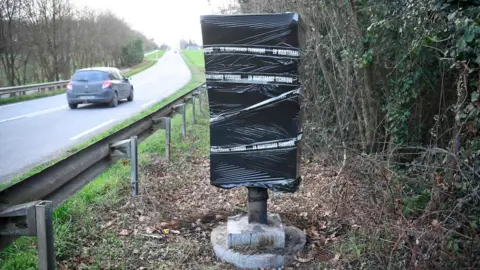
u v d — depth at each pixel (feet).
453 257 10.69
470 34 11.99
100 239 14.19
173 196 19.36
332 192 17.22
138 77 127.65
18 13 88.48
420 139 19.31
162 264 12.78
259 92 12.82
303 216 16.72
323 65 23.32
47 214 9.04
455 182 12.05
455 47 13.37
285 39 12.42
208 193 20.11
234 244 13.32
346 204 14.70
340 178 17.10
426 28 15.62
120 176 21.39
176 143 30.66
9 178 21.67
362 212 13.44
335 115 25.94
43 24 96.78
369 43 20.25
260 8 28.02
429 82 17.99
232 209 17.80
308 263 13.00
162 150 28.12
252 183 13.32
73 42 114.42
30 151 28.22
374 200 13.88
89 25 124.67
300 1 23.08
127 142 17.07
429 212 11.02
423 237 10.96
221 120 13.16
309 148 25.07
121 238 14.35
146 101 62.49
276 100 12.77
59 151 28.14
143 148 28.22
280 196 19.48
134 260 12.93
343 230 14.96
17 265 11.85
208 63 12.90
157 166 23.84
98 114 47.85
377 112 21.35
